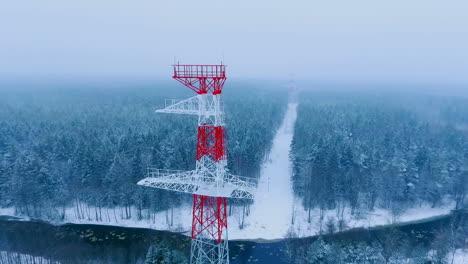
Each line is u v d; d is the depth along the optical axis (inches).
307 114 6058.1
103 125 4768.7
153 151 3056.1
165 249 1929.1
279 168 4013.3
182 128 4106.8
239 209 3002.0
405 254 2106.3
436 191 3100.4
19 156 2957.7
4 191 3014.3
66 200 3046.3
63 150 3353.8
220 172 1528.1
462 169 3339.1
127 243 2571.4
